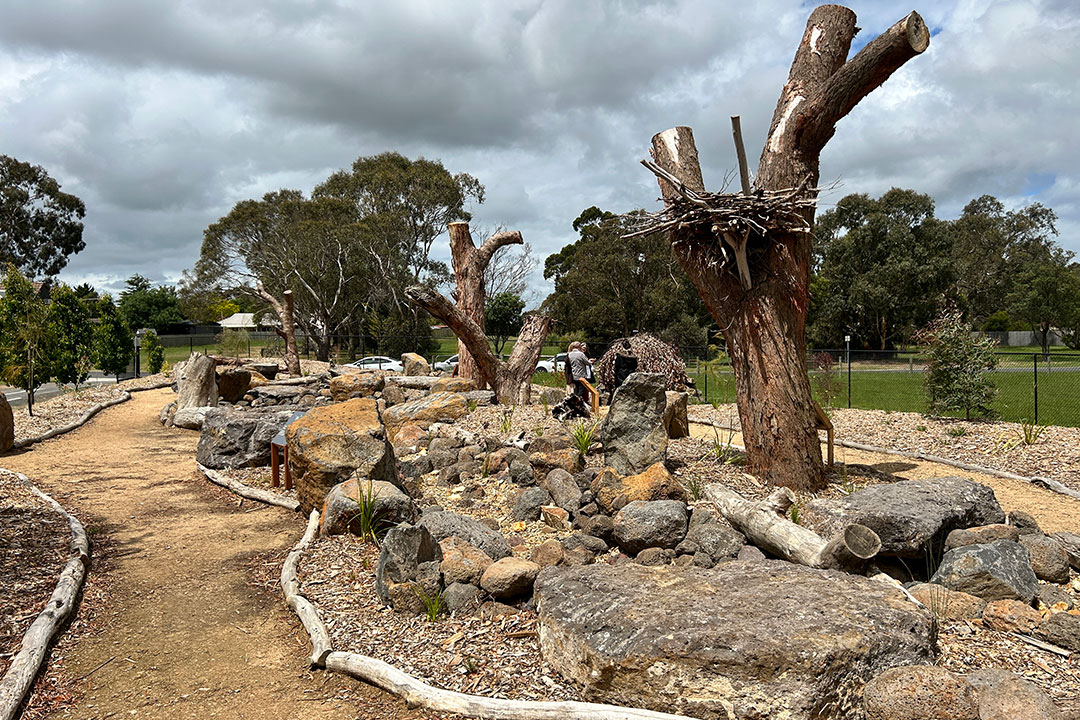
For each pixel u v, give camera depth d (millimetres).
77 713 3709
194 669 4188
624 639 3492
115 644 4512
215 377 14453
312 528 6461
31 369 13422
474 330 11688
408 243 48781
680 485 5996
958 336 12070
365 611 4691
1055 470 8383
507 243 15195
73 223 55250
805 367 6668
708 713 3201
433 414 10242
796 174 6680
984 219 66375
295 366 22547
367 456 6957
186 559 6039
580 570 4453
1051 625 3922
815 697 3111
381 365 26500
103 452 10727
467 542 5215
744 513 5250
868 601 3738
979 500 5418
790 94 6875
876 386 25172
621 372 12930
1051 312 47875
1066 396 19938
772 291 6570
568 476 6355
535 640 4180
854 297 47781
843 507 5121
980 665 3693
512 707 3443
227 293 50844
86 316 17078
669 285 43406
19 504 7066
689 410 14195
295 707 3738
